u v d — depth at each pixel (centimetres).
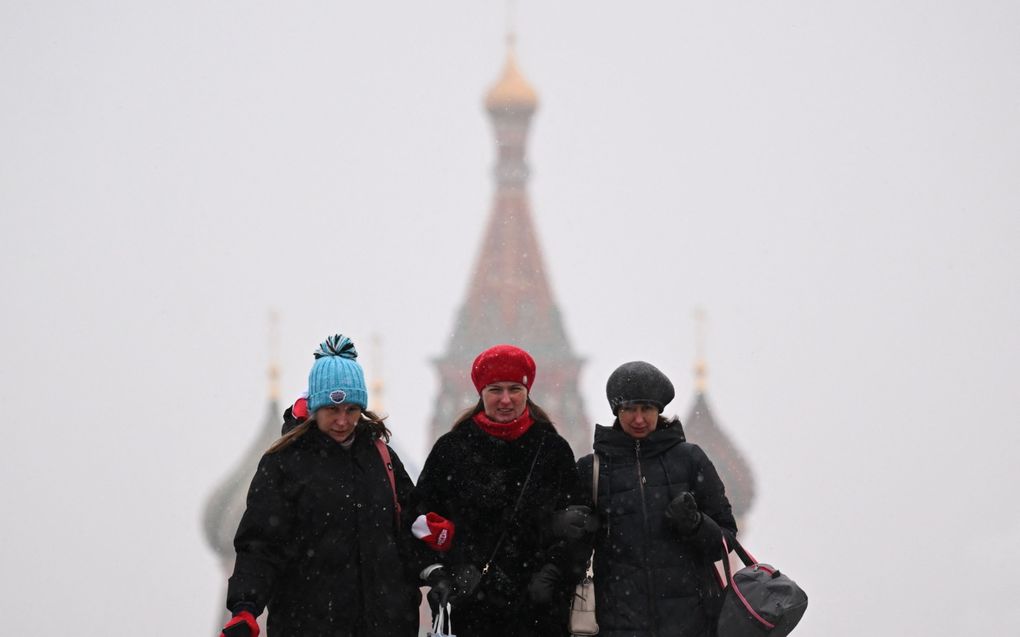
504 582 2322
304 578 2266
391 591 2283
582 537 2312
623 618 2388
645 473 2425
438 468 2345
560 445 2361
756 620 2367
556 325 18400
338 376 2284
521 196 19188
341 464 2298
